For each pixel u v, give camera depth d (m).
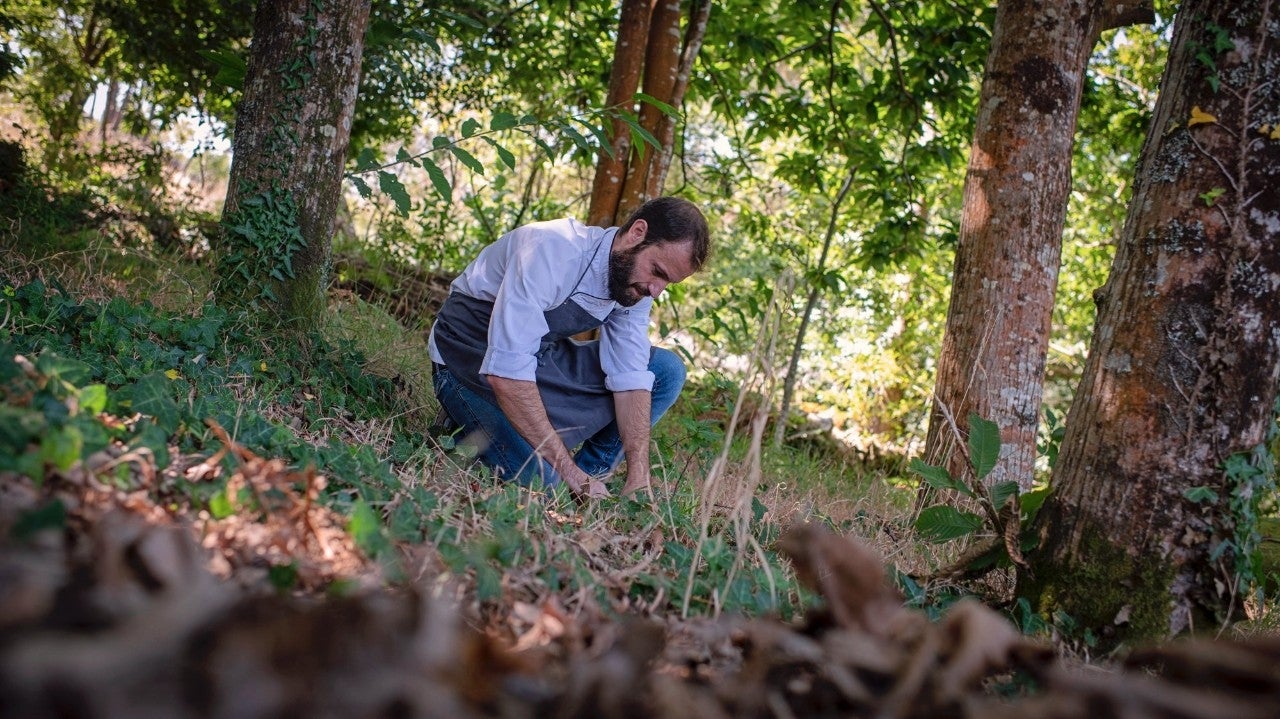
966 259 5.07
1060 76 4.97
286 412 3.22
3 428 1.65
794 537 2.23
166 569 1.41
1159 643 2.48
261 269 3.94
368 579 1.77
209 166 14.23
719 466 2.34
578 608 1.96
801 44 8.91
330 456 2.45
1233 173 2.53
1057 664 1.82
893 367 11.89
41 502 1.57
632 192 6.32
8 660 1.05
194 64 7.54
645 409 3.59
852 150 8.34
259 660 1.22
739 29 7.86
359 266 7.67
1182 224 2.59
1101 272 11.96
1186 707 1.42
